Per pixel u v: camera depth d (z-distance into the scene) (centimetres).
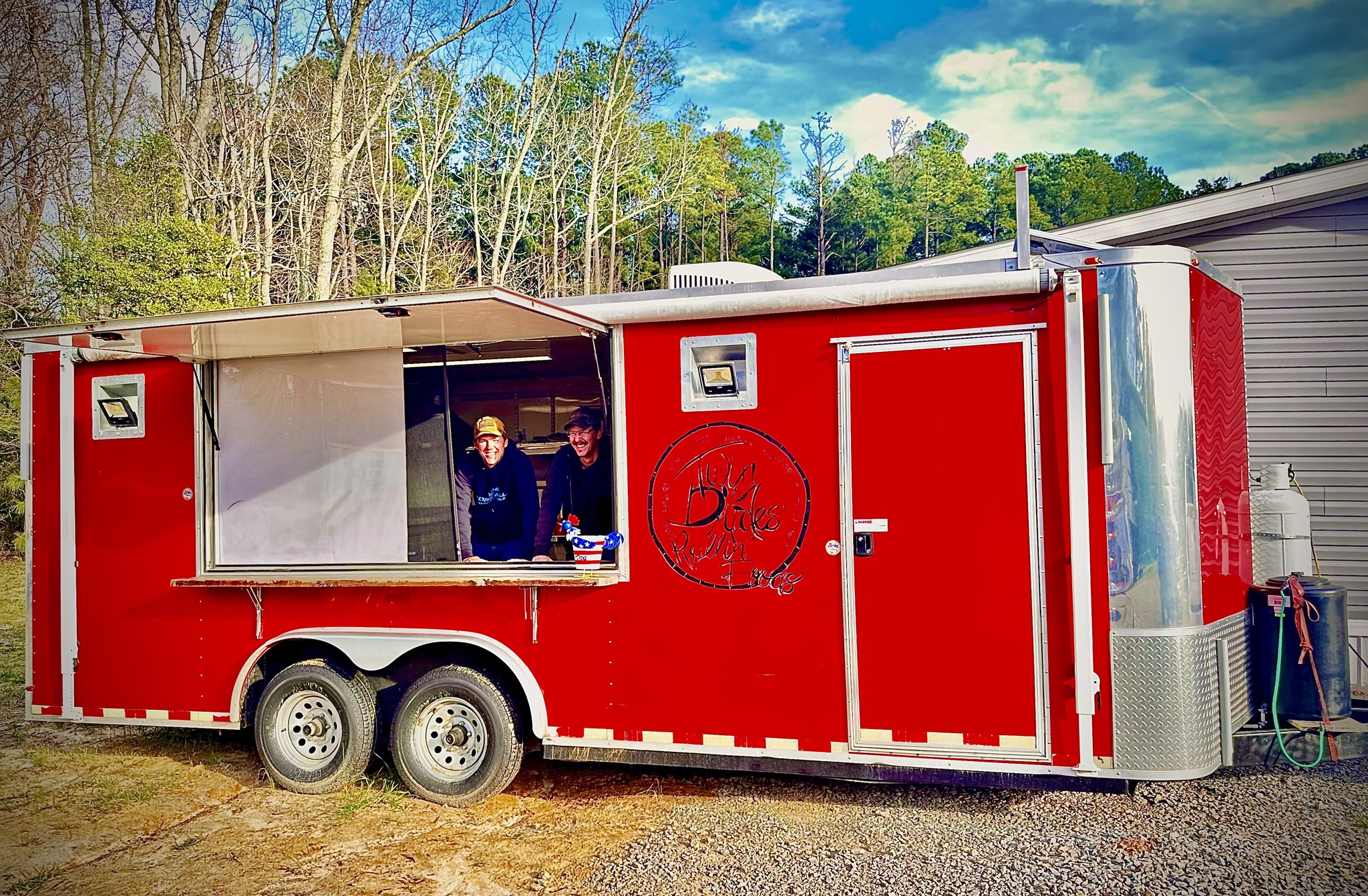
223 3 2673
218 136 2780
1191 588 412
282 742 550
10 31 2155
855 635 445
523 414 750
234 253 1834
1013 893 382
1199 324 441
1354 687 681
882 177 6544
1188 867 403
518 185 3662
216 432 577
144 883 429
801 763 455
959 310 437
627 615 484
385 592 529
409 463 566
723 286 483
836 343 454
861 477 447
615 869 421
